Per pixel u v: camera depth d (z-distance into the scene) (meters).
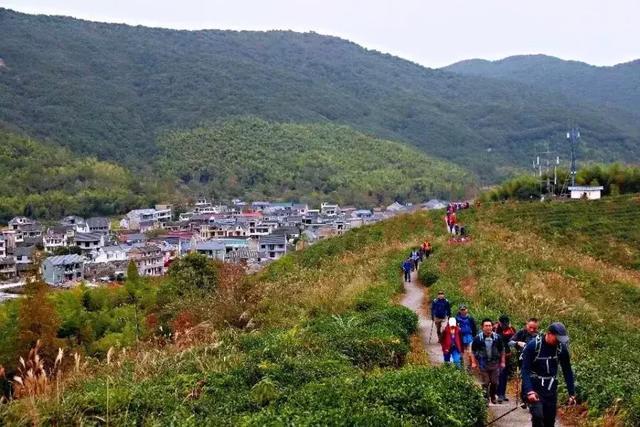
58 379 10.65
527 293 24.17
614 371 13.57
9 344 32.62
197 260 40.06
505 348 13.42
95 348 35.69
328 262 40.28
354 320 17.39
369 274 30.53
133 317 46.12
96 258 105.81
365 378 10.84
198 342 16.12
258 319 20.42
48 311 35.88
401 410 9.30
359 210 153.25
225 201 170.75
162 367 13.07
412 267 35.38
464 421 9.52
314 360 12.62
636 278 38.31
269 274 40.34
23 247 109.75
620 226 58.16
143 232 131.25
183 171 191.12
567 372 8.97
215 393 10.76
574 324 20.84
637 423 10.58
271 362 12.41
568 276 31.59
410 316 19.14
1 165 155.00
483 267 31.05
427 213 66.56
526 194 83.31
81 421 9.19
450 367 11.77
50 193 149.25
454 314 19.75
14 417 9.29
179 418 9.30
